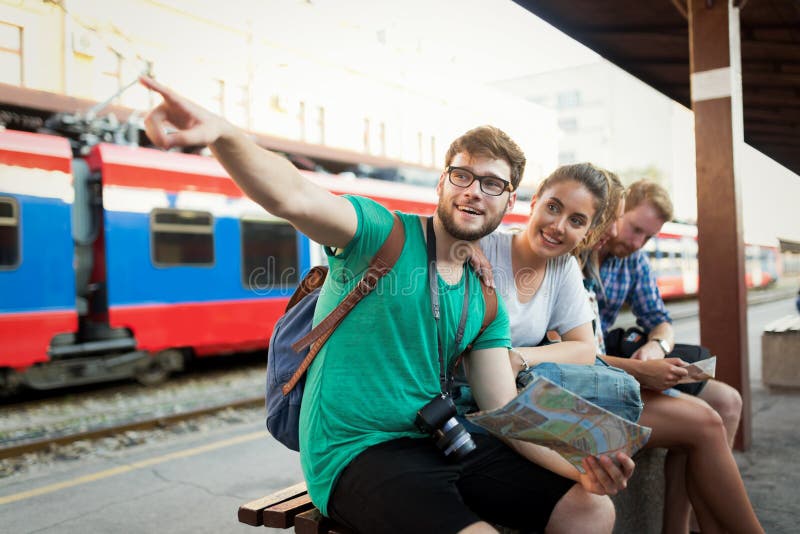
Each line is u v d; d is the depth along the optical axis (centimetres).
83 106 966
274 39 1417
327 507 150
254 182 124
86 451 494
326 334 152
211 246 801
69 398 750
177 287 766
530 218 203
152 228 743
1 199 639
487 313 163
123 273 718
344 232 143
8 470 446
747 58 655
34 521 340
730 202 386
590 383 181
